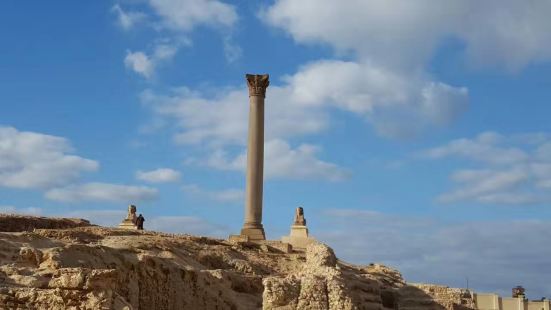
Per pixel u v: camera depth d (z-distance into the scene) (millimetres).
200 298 50562
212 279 52938
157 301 47312
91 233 60094
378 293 56719
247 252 67312
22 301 26375
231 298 52875
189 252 60062
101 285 27328
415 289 64062
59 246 43219
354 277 55906
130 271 45938
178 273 50062
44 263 33406
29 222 63438
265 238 75188
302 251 72812
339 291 41750
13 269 30078
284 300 40562
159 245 56875
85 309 26266
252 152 75812
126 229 67812
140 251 50625
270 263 65375
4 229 61219
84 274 27250
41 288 27219
